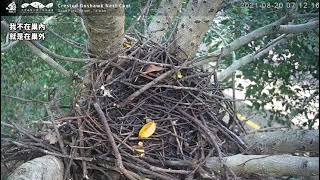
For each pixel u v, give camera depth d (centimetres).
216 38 190
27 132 119
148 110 121
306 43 189
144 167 112
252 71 201
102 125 114
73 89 133
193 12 134
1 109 201
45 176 102
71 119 116
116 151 108
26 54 188
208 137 118
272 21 167
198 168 112
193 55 137
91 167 114
